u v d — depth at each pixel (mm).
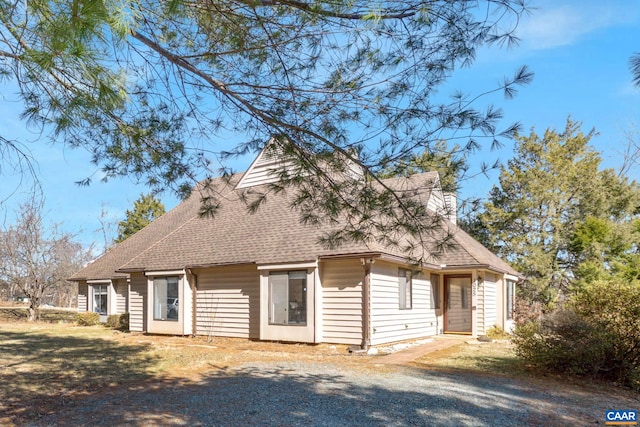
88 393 7242
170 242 17609
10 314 29406
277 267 13094
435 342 14141
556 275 25750
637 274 19922
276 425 5391
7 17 2867
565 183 25500
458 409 6137
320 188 5090
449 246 4980
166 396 6902
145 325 17266
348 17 3949
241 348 12406
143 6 3494
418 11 3814
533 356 9094
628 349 8500
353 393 7023
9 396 7055
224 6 4109
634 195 26312
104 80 3117
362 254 11781
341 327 12398
